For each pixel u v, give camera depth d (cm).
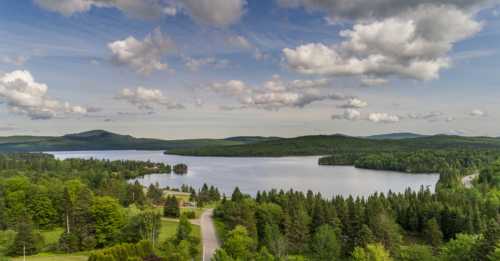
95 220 8975
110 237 8988
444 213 11512
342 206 11194
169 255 7219
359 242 8538
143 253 7056
